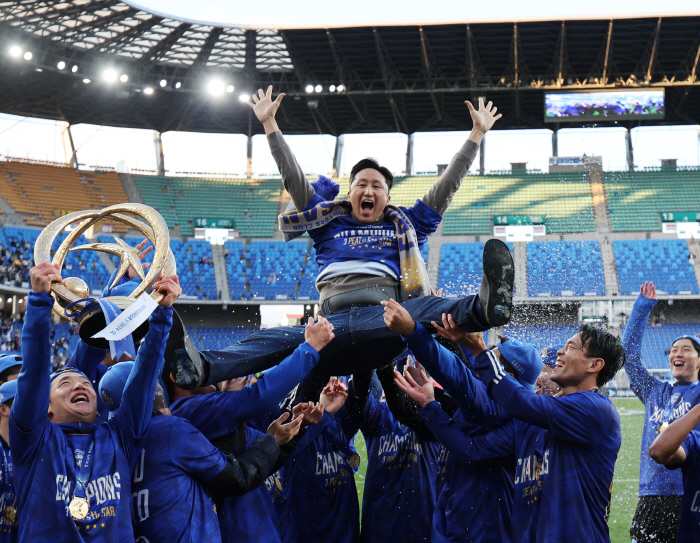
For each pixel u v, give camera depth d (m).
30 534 2.87
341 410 4.83
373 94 31.89
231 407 3.38
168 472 3.14
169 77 32.66
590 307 30.45
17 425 2.93
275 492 4.51
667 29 27.64
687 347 5.22
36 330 2.89
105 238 32.09
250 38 29.59
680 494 4.97
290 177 4.05
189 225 34.94
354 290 3.67
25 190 33.06
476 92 32.03
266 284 32.66
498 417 3.91
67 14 26.95
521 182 35.84
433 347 3.41
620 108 31.31
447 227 34.16
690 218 33.06
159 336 3.00
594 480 3.50
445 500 4.15
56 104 33.53
